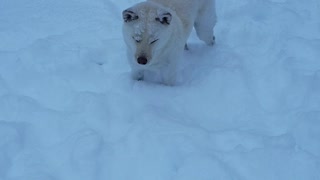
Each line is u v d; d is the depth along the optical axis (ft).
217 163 3.60
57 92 4.53
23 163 3.62
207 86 4.72
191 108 4.45
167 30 4.15
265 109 4.53
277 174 3.59
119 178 3.57
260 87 4.81
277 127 4.22
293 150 3.79
